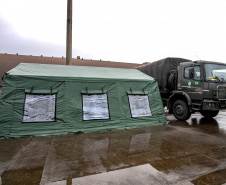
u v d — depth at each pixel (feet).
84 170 8.63
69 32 28.40
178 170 8.73
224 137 14.87
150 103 20.11
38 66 20.30
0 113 14.20
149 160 9.94
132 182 7.55
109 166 9.11
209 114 25.26
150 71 28.96
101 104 17.67
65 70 20.17
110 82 18.90
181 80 22.02
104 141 13.39
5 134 13.73
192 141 13.65
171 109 23.58
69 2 28.43
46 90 16.22
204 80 18.84
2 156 10.27
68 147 11.94
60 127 15.39
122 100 18.78
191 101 20.47
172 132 16.38
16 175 8.05
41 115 15.33
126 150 11.51
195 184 7.47
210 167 9.12
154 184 7.41
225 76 19.99
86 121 16.48
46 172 8.37
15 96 15.14
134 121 18.38
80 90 17.43
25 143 12.64
